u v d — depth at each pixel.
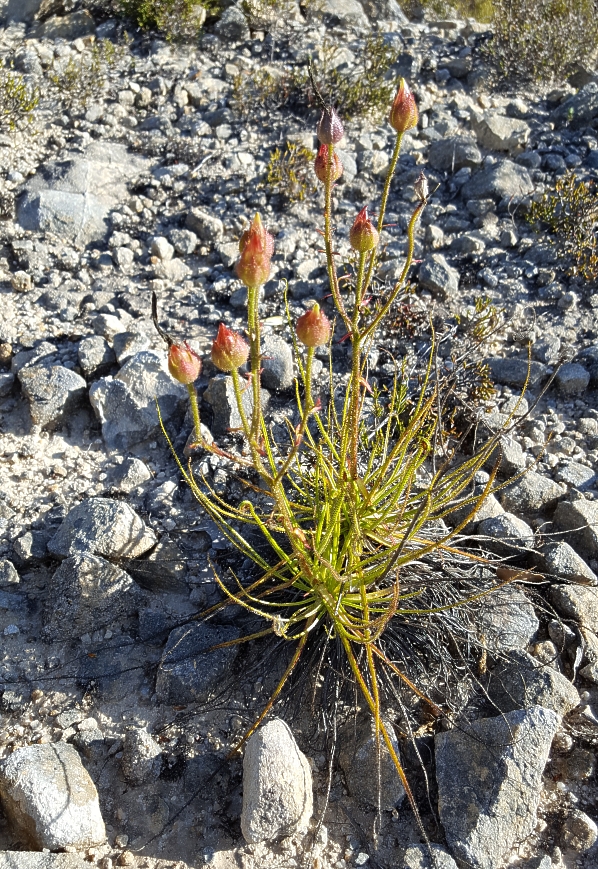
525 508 0.55
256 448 0.36
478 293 0.70
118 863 0.39
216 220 0.74
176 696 0.44
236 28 0.96
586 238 0.72
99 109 0.85
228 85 0.90
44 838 0.38
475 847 0.39
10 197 0.75
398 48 0.97
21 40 0.94
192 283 0.70
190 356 0.34
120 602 0.48
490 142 0.85
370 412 0.58
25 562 0.50
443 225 0.77
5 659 0.46
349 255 0.72
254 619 0.47
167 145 0.82
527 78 0.96
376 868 0.39
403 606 0.46
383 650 0.45
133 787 0.42
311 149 0.83
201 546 0.51
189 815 0.41
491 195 0.78
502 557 0.50
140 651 0.47
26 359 0.62
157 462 0.57
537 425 0.60
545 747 0.41
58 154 0.80
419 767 0.42
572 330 0.67
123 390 0.59
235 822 0.40
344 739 0.43
